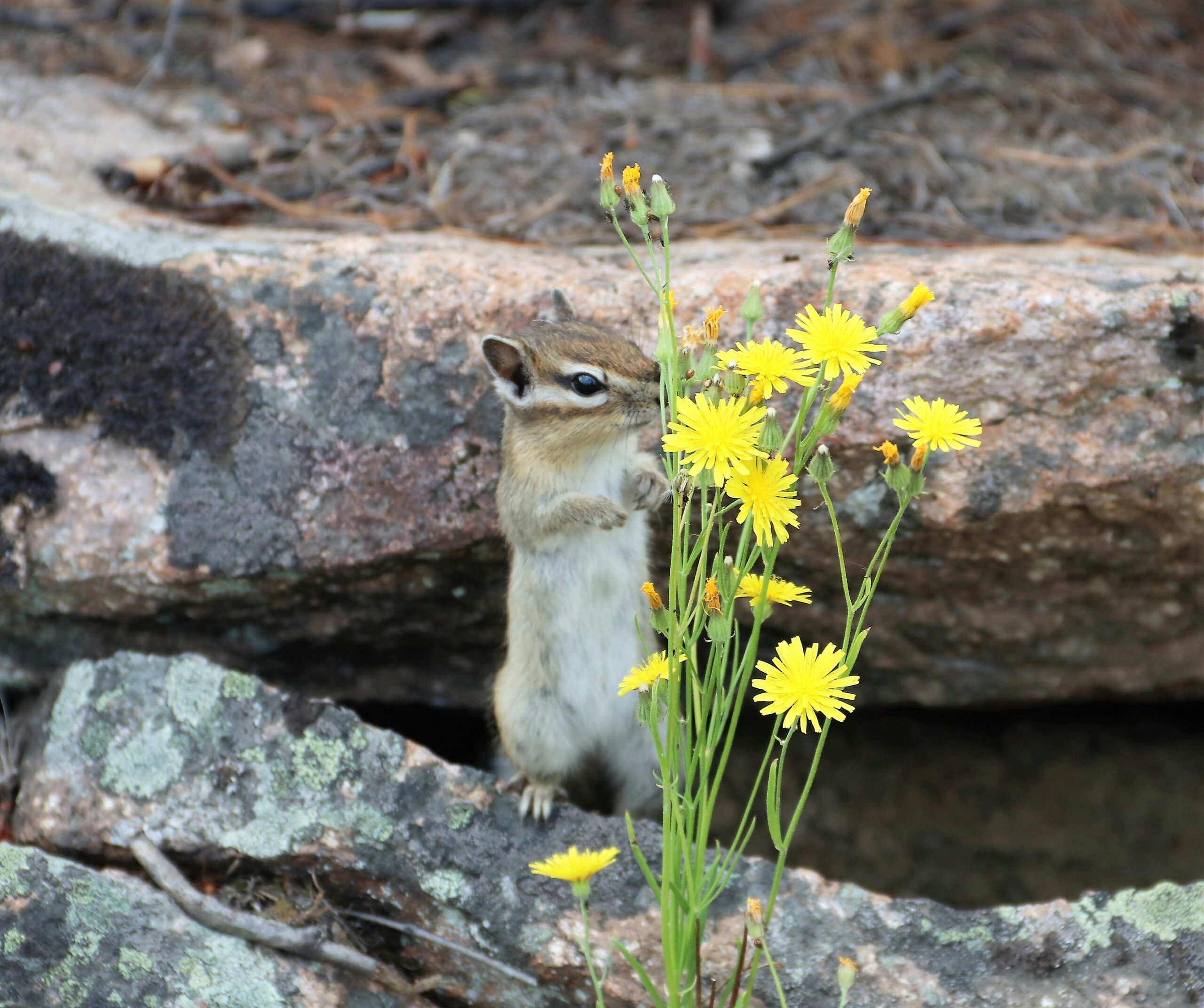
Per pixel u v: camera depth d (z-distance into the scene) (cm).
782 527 524
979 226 1059
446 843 722
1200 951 667
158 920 695
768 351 530
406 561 850
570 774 830
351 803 728
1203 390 802
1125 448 800
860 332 525
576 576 777
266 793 733
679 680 561
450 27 1375
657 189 555
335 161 1141
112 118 1164
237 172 1112
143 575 838
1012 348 795
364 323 855
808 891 704
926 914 692
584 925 682
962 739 1031
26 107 1151
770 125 1205
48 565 848
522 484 768
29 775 781
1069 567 854
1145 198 1105
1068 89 1280
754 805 1021
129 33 1342
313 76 1296
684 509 634
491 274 866
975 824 1015
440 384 844
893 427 800
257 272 873
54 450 860
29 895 692
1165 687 941
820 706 530
